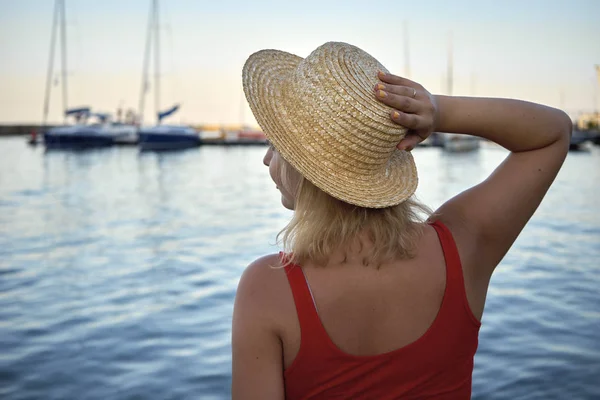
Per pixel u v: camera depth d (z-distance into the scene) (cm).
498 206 125
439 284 119
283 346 115
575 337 571
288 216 1481
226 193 2030
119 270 894
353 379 115
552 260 910
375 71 117
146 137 4509
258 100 121
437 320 119
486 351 544
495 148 4641
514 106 124
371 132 113
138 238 1179
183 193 2028
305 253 115
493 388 474
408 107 114
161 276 854
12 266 928
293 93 117
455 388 121
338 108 113
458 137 4341
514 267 863
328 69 115
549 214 1436
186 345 576
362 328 116
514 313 646
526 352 538
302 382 115
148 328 624
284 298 114
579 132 4109
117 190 2128
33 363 536
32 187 2220
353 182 116
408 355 117
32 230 1284
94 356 551
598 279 788
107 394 476
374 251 116
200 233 1232
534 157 127
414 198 129
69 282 826
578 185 2148
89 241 1149
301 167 115
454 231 124
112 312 682
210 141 5059
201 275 859
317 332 113
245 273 119
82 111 5072
